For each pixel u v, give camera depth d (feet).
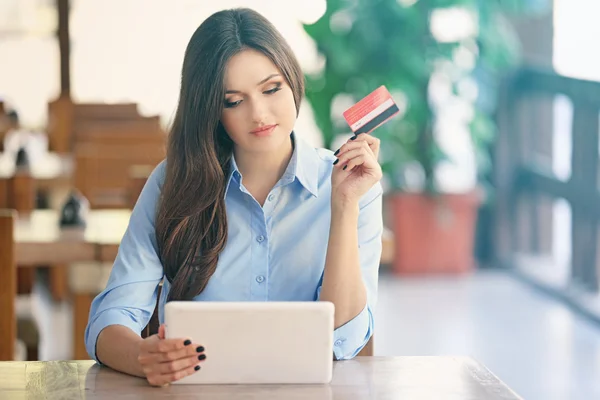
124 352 6.23
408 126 19.57
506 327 16.72
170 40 23.32
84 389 5.94
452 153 20.42
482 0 19.22
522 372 14.35
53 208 15.53
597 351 15.39
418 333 16.33
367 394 5.86
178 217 6.74
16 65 23.52
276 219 6.92
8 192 13.34
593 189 17.51
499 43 19.33
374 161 6.58
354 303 6.64
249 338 5.95
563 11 18.83
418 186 19.98
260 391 5.88
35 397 5.82
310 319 5.95
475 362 6.51
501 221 20.71
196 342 5.93
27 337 11.43
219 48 6.44
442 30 19.72
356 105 6.66
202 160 6.68
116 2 23.25
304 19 21.18
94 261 11.26
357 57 19.26
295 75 6.63
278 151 6.89
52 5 23.35
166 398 5.77
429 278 20.07
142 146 15.85
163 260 6.86
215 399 5.74
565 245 20.48
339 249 6.61
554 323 16.98
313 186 6.92
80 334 12.42
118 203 14.89
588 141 17.54
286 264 6.91
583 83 17.54
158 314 7.11
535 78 19.71
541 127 20.31
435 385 6.04
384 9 19.17
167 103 23.48
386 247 12.01
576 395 13.37
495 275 20.27
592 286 17.89
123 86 23.47
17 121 20.79
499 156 20.57
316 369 6.01
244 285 6.89
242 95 6.49
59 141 20.94
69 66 23.35
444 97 19.62
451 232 20.17
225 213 6.81
